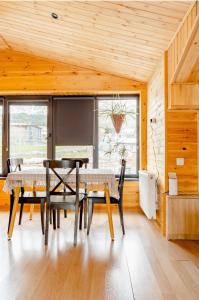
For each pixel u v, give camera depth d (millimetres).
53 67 5164
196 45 2623
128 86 5094
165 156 3510
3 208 5035
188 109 3473
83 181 3271
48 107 5430
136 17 2986
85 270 2400
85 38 3881
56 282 2174
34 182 3330
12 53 5215
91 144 5363
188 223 3289
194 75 3164
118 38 3633
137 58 4098
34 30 4043
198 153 3492
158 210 3955
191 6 2459
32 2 3264
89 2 2906
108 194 3338
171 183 3359
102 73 5121
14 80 5184
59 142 5406
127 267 2467
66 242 3154
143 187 4410
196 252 2865
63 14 3357
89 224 3449
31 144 5469
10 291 2029
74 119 5391
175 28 2955
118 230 3670
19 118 5508
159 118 3918
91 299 1916
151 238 3336
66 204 3104
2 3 3484
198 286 2115
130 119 5379
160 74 3850
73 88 5137
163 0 2514
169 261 2617
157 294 1987
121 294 1986
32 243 3115
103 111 5023
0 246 3012
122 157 5250
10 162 3855
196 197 3287
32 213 4379
